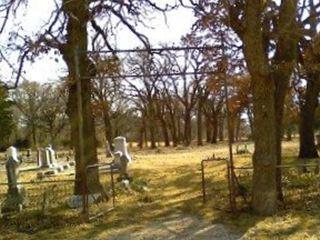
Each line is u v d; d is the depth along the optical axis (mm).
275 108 13867
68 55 16219
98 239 11508
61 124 66000
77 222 13258
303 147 28688
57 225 13102
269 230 11367
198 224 12461
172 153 48156
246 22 12633
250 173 20859
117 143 31312
